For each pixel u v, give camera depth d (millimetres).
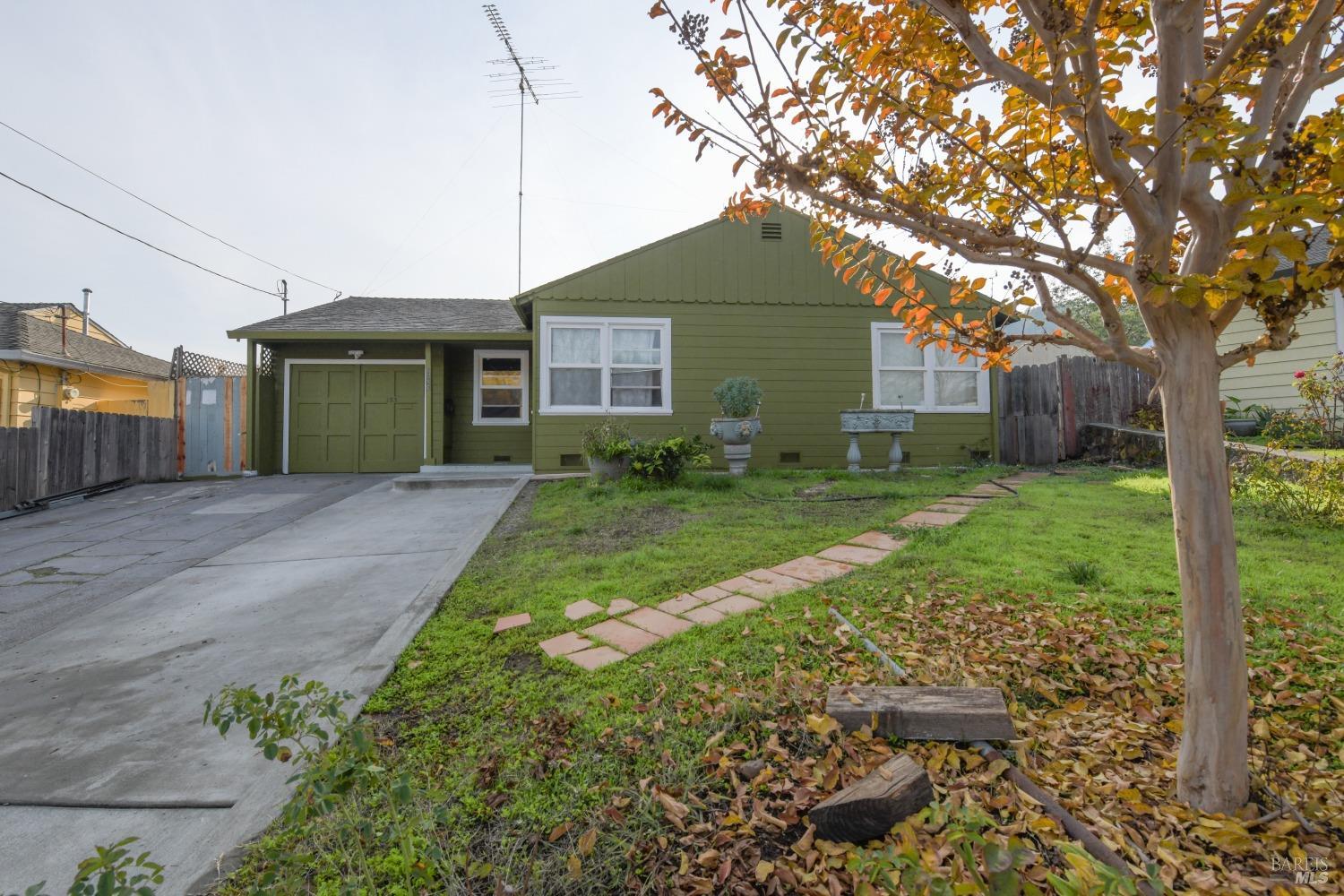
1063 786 2029
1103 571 4121
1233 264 1459
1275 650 2924
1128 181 1782
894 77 2369
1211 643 1875
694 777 2160
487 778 2215
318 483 11031
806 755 2275
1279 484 5578
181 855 1988
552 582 4547
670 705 2674
